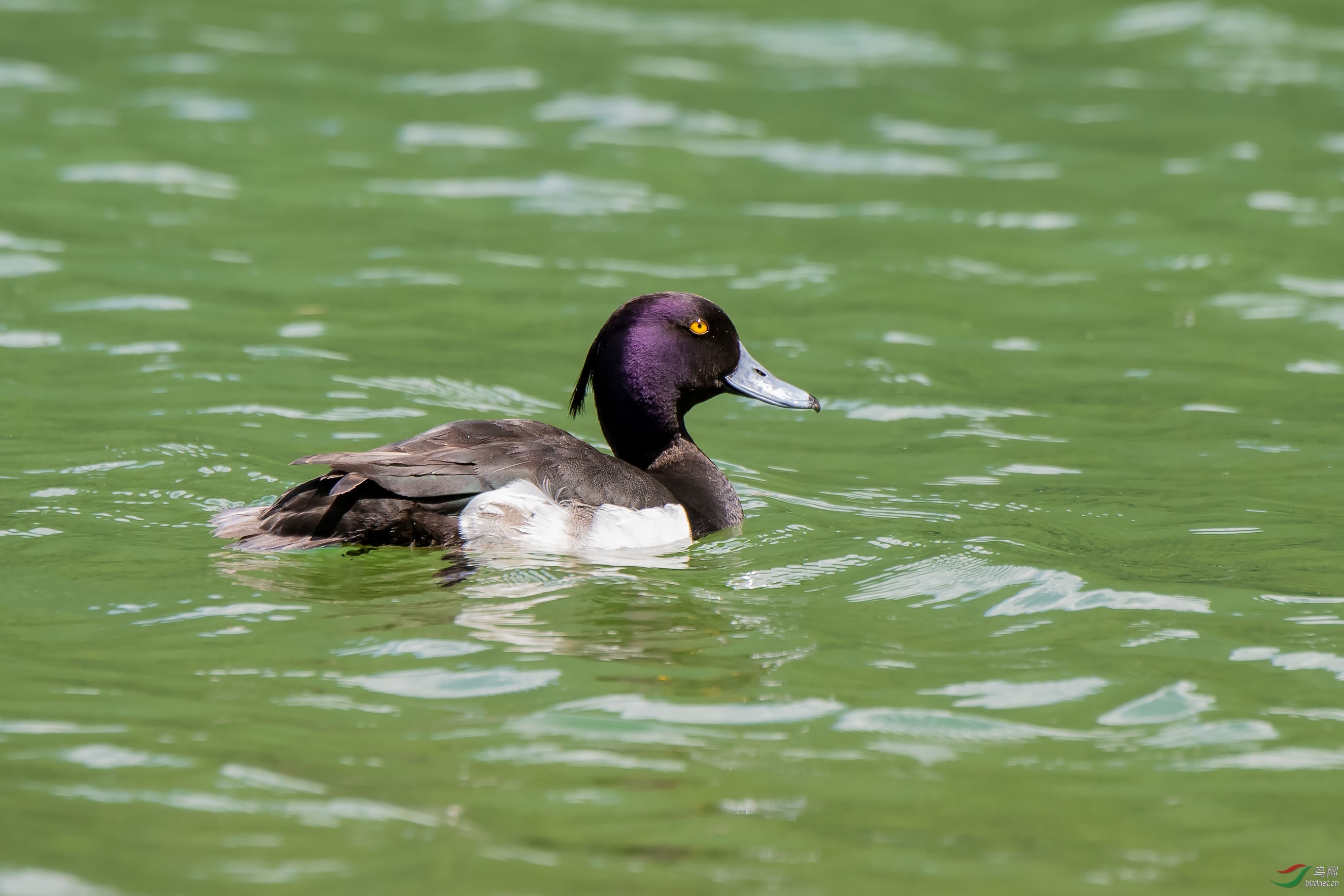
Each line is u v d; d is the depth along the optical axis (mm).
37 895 5641
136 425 11914
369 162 20484
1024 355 14898
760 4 29703
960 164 21234
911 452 12430
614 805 6465
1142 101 24156
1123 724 7406
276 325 14789
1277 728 7379
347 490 8984
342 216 18438
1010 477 11805
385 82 24188
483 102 23297
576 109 23125
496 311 15602
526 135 21859
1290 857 6234
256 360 13727
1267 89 24656
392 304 15656
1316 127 22656
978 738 7215
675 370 10766
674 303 10781
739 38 27594
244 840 6074
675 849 6141
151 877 5797
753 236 18328
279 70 24453
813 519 10719
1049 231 18609
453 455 9383
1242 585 9359
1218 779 6883
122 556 9172
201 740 6887
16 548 9250
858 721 7348
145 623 8195
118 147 20359
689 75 25172
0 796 6328
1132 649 8312
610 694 7516
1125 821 6508
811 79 25203
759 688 7680
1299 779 6887
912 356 14797
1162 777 6891
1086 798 6688
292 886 5770
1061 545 10148
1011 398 13758
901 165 21172
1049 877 6059
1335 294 16438
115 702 7242
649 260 17359
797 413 13469
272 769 6648
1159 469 12000
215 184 19266
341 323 14992
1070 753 7102
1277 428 12945
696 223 18688
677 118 22938
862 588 9227
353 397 12969
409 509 9070
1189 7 29328
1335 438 12672
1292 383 14062
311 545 9016
